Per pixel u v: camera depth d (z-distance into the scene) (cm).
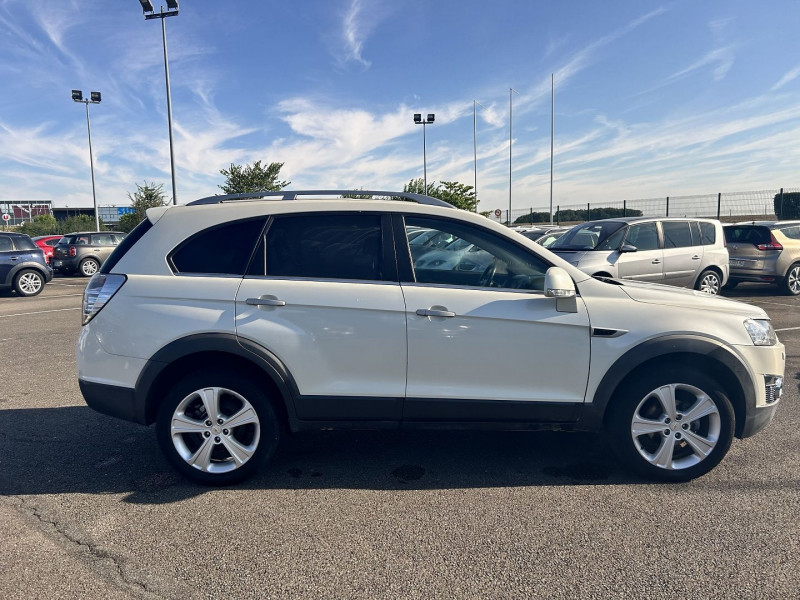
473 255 342
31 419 463
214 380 330
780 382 350
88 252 1953
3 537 284
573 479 350
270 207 343
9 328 920
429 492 334
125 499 325
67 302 1275
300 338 326
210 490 336
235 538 284
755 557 263
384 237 339
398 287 331
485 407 332
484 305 327
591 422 337
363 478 353
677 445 347
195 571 256
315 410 331
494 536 284
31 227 5588
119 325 329
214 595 239
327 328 326
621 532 287
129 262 339
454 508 314
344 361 329
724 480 345
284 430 425
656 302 340
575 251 950
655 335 330
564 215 3259
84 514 308
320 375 329
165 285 330
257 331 323
